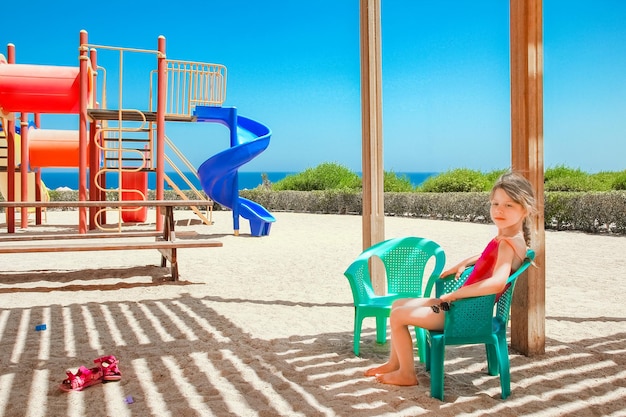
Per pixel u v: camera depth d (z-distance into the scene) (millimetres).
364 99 4898
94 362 3395
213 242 6766
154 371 3502
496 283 2777
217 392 3137
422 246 3994
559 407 2887
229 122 13008
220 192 13023
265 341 4215
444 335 2951
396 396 3029
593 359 3703
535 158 3672
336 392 3113
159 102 11555
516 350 3869
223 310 5336
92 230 12883
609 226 14836
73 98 10602
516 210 2924
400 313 3125
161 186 11719
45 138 15031
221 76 13188
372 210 4820
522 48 3631
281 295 6117
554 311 5285
